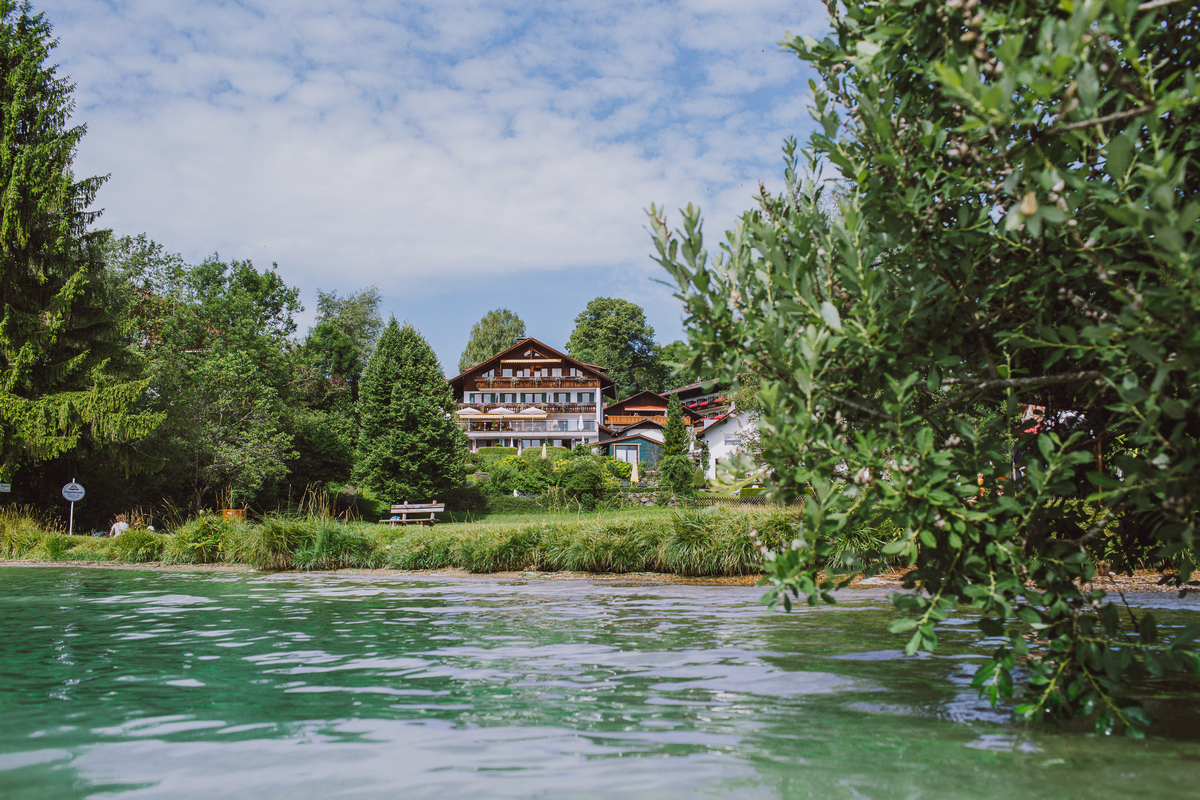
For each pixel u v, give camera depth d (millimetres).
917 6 2777
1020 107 2410
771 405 2785
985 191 2859
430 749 2779
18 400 21969
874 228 3041
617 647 5168
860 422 3064
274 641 5516
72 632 5992
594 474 41375
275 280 59625
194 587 10172
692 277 3045
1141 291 2438
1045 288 2820
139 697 3676
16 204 23047
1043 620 2918
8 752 2754
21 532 17281
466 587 10211
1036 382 2789
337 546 14031
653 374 99812
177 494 30672
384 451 38156
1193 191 2777
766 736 2916
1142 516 3299
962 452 2945
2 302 23344
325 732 3029
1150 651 2850
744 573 11430
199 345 42344
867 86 2963
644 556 12211
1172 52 2643
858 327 2746
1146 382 2621
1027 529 2969
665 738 2908
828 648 5031
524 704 3504
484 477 47562
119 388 22781
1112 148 2256
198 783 2402
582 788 2318
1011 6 2387
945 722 3115
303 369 54344
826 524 2809
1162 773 2389
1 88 24219
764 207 3766
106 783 2398
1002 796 2184
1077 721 3117
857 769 2480
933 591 3025
